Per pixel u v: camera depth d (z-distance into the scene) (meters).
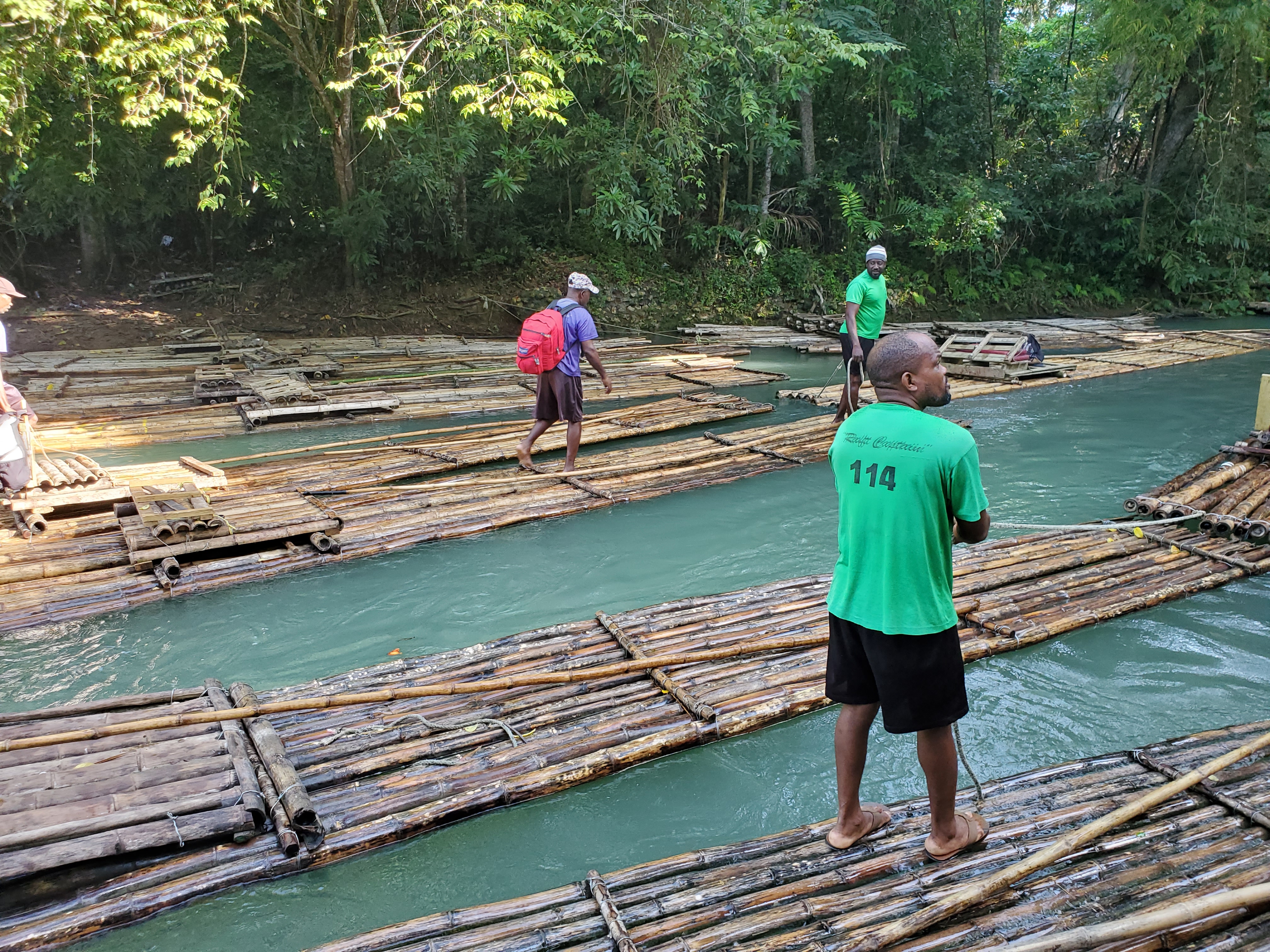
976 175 20.23
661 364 12.76
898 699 2.62
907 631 2.56
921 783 3.47
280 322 15.28
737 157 19.05
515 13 11.13
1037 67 21.42
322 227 16.69
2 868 2.76
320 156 16.33
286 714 3.82
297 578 5.50
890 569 2.56
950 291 19.80
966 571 5.33
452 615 5.00
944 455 2.49
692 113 15.25
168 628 4.84
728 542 6.09
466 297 16.59
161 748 3.43
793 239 20.44
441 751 3.60
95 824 2.96
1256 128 19.98
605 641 4.55
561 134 16.98
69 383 10.73
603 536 6.20
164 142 14.48
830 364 13.66
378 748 3.62
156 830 2.98
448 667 4.26
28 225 15.41
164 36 10.30
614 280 18.20
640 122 15.52
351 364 12.30
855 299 8.52
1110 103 21.77
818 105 20.95
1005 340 12.16
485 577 5.51
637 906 2.76
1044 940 2.31
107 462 7.92
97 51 10.58
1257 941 2.58
